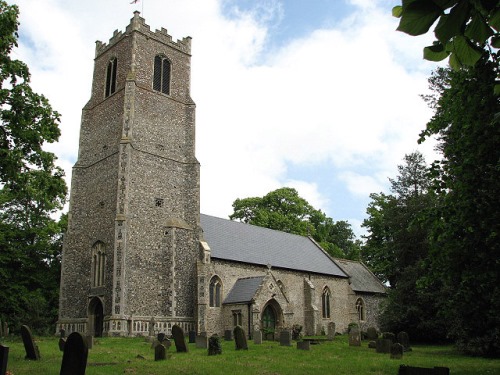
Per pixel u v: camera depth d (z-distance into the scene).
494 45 3.63
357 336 28.53
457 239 13.41
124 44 39.28
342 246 75.69
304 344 24.88
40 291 40.00
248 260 39.88
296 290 43.00
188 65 42.06
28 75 21.56
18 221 41.44
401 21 3.05
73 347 11.12
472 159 13.34
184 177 38.78
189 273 36.19
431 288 31.62
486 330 21.86
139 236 34.56
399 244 36.00
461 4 3.06
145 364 17.22
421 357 22.25
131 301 32.81
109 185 36.09
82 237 36.88
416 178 44.25
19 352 19.97
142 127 37.19
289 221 58.84
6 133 21.39
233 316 36.03
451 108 14.61
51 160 22.53
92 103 40.56
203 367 16.36
